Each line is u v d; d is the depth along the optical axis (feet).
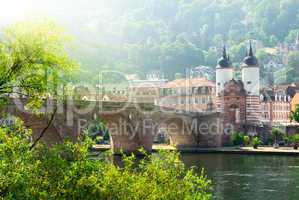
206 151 566.36
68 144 121.70
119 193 118.21
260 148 585.63
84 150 121.39
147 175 126.31
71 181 115.03
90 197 114.62
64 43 142.72
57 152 119.75
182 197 123.65
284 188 290.76
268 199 258.37
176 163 129.80
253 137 650.84
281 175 347.15
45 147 121.29
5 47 133.49
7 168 111.24
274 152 526.57
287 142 629.92
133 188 120.16
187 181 127.85
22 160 114.11
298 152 515.91
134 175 125.80
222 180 321.32
